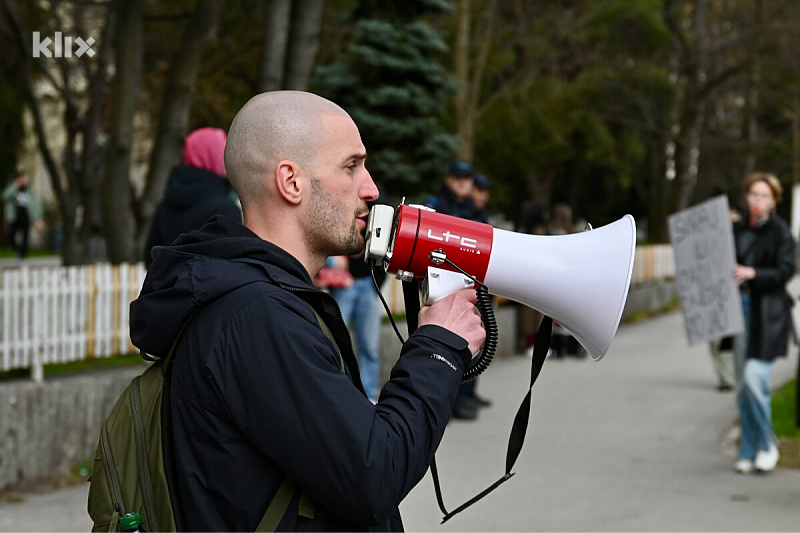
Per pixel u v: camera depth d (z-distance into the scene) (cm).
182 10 1502
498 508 582
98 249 1118
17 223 2384
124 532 194
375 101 1320
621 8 2903
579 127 3197
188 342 195
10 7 1192
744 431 685
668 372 1156
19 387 599
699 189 4231
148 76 1538
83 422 642
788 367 1186
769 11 2717
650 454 733
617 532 534
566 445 761
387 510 188
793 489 632
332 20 1584
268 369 186
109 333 690
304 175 205
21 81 1593
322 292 201
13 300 622
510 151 2897
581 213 4641
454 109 2095
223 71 1506
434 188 1397
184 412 193
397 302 1058
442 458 714
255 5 1418
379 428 188
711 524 552
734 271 675
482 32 2333
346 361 207
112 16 1164
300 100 209
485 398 973
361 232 222
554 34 2548
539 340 231
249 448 190
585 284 220
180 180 490
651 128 3247
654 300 2033
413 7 1357
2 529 514
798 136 3794
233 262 197
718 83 2980
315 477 184
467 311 209
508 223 3781
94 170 1084
